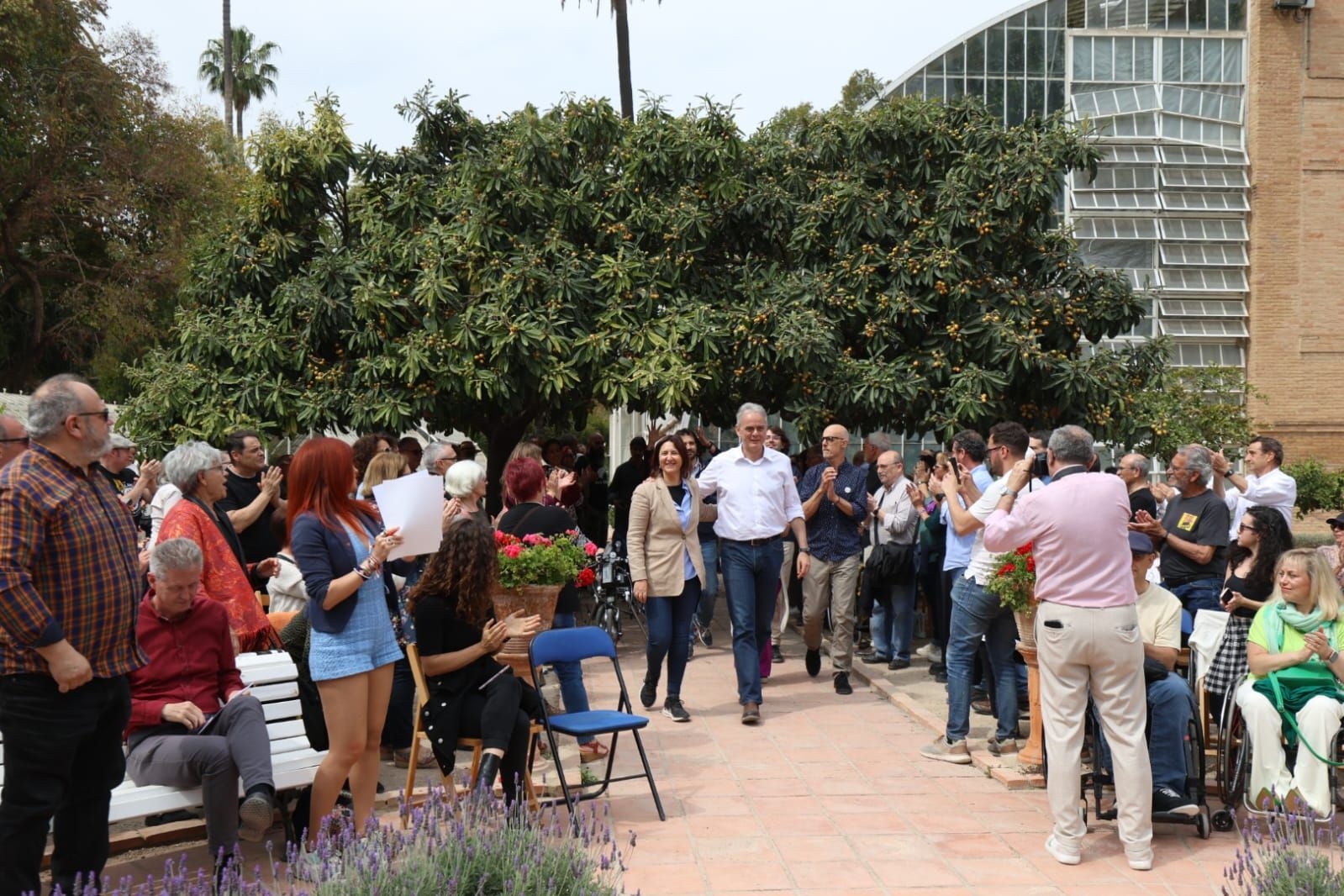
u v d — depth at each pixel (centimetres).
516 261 1259
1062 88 2694
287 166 1330
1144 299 1430
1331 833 496
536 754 739
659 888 528
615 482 1316
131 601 453
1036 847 590
